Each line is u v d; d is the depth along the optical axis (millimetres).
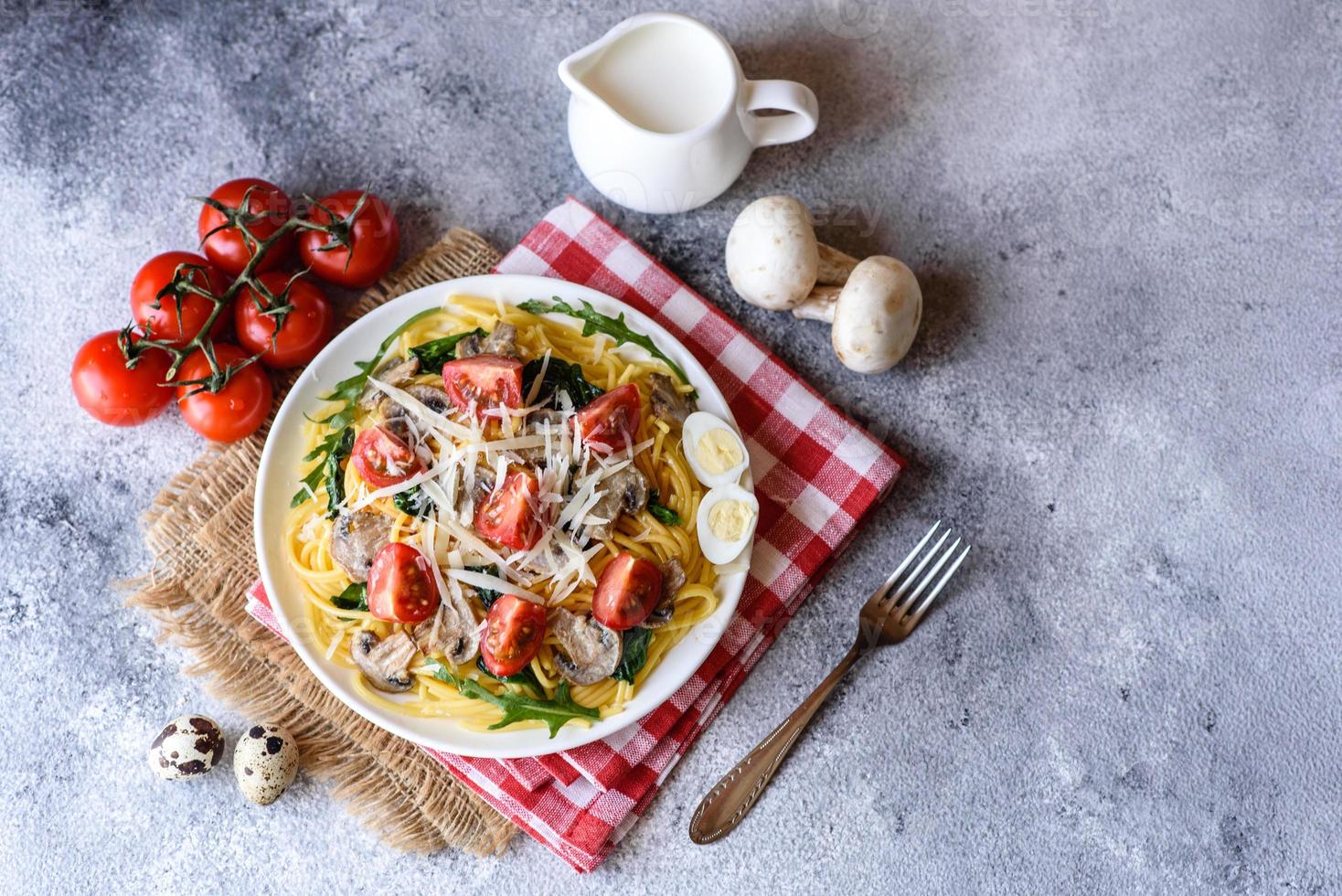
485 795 729
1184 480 773
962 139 790
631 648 700
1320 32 792
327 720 745
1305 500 772
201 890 756
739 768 738
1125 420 776
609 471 687
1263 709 762
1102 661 765
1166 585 769
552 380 709
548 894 754
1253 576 769
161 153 781
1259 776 759
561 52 792
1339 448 774
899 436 774
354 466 695
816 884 755
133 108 782
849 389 776
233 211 701
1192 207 786
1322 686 764
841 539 744
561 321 735
